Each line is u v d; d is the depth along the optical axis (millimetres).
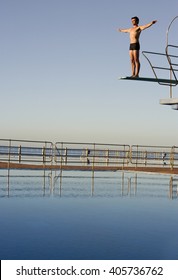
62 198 14047
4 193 14750
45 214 11031
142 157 23156
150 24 8211
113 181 20109
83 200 13750
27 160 20094
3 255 7016
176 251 7504
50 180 19406
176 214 11523
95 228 9367
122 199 14258
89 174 23531
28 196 14234
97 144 21469
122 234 8805
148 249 7602
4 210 11492
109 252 7328
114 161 22484
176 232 9148
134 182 20047
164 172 23141
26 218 10414
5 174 21672
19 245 7699
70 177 21328
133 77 8070
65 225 9648
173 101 8203
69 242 7992
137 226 9734
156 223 10148
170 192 16641
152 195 15547
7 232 8797
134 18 8469
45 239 8203
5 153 19656
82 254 7164
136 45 8320
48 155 20359
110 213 11438
